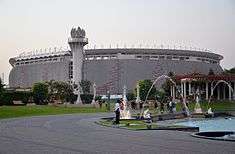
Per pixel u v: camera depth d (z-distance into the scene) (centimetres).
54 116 6141
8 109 7912
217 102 12988
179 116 6656
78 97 15012
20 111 7444
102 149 1917
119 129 3403
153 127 3503
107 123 4234
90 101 16338
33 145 2102
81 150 1881
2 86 11912
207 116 6869
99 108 10431
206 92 15988
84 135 2753
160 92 16800
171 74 18525
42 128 3481
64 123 4288
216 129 4134
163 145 2083
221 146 2023
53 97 15175
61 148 1966
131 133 2947
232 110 9038
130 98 16962
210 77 15938
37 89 13675
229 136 2711
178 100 12825
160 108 7938
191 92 16000
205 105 11850
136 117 5359
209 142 2236
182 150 1858
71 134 2845
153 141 2305
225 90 16350
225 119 6456
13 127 3606
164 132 3053
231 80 15925
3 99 11800
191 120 6053
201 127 4494
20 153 1781
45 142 2258
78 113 7462
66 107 10994
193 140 2359
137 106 9175
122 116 5322
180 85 16125
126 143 2195
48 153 1777
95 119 5169
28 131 3128
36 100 13575
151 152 1792
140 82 15875
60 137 2586
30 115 6475
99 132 3042
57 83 15712
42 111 7888
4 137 2583
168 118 6181
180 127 3409
